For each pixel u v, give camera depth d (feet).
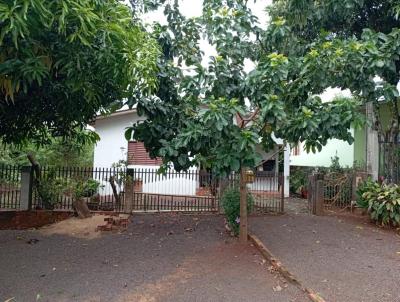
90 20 12.55
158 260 20.27
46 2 11.51
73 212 30.73
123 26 14.55
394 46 19.53
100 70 15.52
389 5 27.84
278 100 17.42
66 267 19.07
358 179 35.32
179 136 19.35
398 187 29.63
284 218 31.24
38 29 12.46
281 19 20.99
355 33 30.73
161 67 21.50
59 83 19.77
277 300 15.01
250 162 18.11
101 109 24.79
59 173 33.55
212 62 20.40
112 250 22.25
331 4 26.40
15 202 32.50
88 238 25.13
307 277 17.30
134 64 14.85
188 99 21.90
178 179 44.50
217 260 20.20
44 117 26.20
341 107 18.65
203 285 16.62
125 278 17.49
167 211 33.35
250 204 25.67
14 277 17.47
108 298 15.17
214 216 31.99
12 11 10.52
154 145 22.79
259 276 17.79
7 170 33.12
